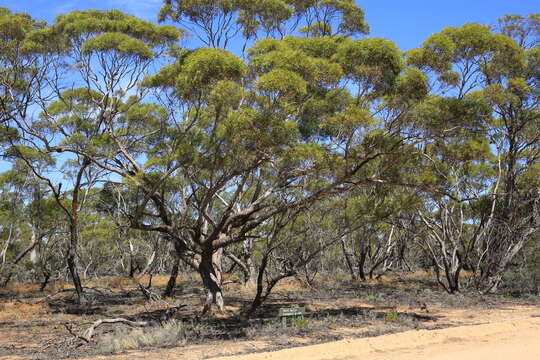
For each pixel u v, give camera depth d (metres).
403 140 14.25
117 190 20.86
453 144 16.86
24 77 17.39
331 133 15.31
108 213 22.45
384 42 12.90
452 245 26.25
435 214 27.00
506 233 24.59
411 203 17.39
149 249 34.97
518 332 12.72
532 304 19.80
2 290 29.95
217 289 17.02
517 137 24.09
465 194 26.38
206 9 17.09
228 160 14.34
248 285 26.84
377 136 13.86
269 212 15.55
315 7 19.62
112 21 15.63
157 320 15.71
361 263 33.88
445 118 13.80
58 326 15.49
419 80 13.22
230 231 17.31
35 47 16.17
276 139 12.63
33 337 13.57
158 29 15.91
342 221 20.83
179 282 33.50
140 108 19.44
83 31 15.50
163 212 16.70
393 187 17.55
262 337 12.13
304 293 25.09
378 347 10.66
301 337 12.18
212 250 16.48
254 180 19.77
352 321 14.76
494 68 17.19
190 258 17.09
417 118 14.02
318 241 24.05
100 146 18.12
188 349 10.71
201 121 16.78
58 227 28.69
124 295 26.16
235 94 13.09
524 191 25.56
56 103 19.72
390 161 14.27
